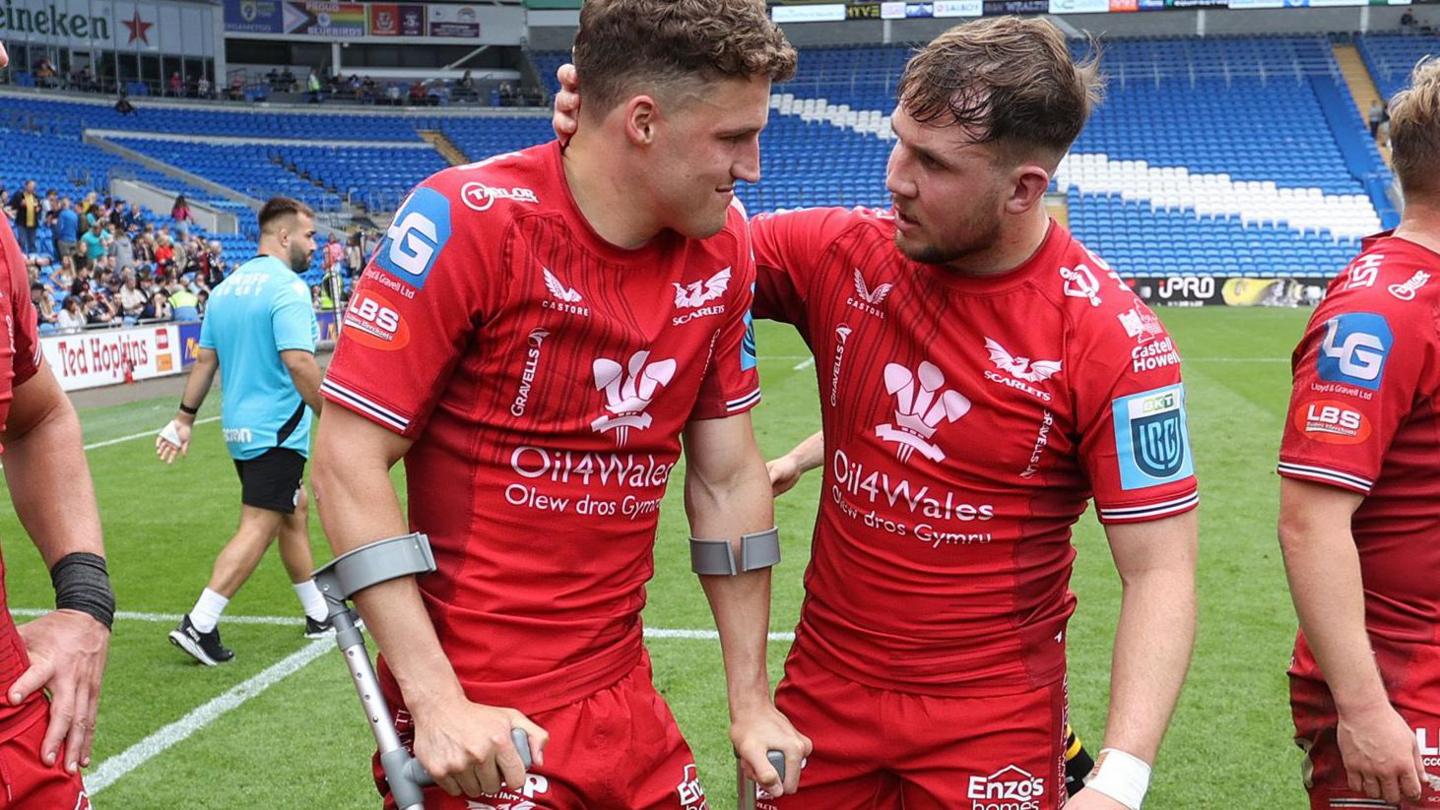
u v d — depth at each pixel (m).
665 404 1.85
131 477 8.64
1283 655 4.76
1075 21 33.69
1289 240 27.06
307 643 4.98
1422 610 2.13
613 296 1.75
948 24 34.38
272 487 4.75
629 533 1.90
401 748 1.74
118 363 13.73
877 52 34.28
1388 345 2.01
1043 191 1.91
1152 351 1.97
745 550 2.06
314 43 35.88
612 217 1.71
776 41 1.62
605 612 1.89
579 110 1.71
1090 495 2.21
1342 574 2.04
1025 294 2.02
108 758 3.80
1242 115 30.69
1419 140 2.04
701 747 3.90
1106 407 1.97
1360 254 2.17
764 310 2.33
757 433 10.38
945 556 2.12
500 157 1.76
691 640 4.98
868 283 2.14
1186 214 27.94
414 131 32.59
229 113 30.92
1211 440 9.82
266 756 3.83
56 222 18.70
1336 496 2.04
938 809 2.19
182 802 3.50
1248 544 6.54
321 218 27.02
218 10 32.66
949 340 2.06
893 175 1.92
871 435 2.15
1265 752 3.86
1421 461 2.09
